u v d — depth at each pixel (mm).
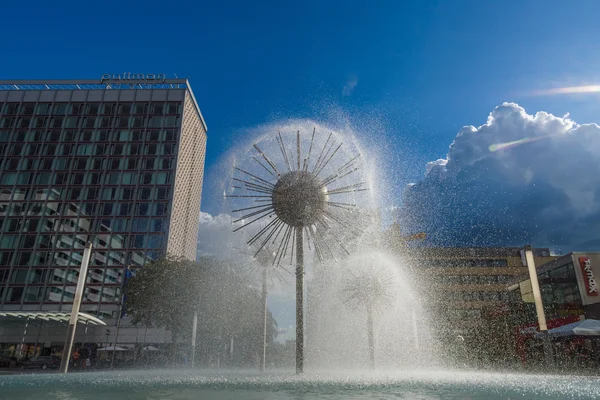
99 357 56656
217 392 6211
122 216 68250
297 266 11625
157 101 76188
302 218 11789
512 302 37719
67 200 69375
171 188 70125
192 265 38219
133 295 40312
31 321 51375
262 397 5555
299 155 12492
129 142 73250
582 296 30906
